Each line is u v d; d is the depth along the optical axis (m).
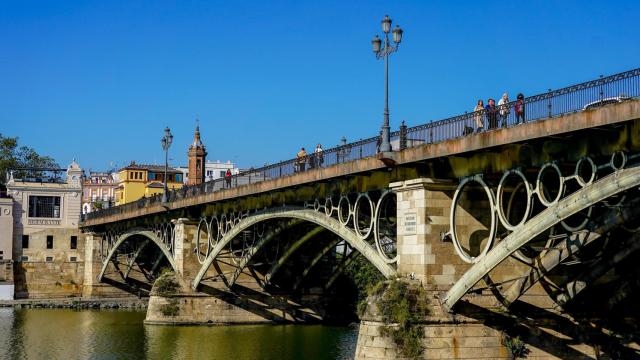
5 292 85.69
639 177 21.25
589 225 25.50
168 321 55.78
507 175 26.47
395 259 31.83
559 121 23.20
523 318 30.02
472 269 27.73
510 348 29.55
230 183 49.69
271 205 44.94
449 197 30.33
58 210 94.00
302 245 53.59
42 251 92.69
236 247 56.34
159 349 44.00
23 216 92.56
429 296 29.55
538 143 25.02
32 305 77.50
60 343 47.50
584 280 29.08
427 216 30.03
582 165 23.78
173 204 58.34
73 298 87.75
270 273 54.09
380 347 29.25
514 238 25.62
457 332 29.30
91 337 50.06
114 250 80.56
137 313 69.94
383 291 30.33
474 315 29.58
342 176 35.59
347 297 59.56
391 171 32.34
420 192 30.23
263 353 42.03
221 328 53.91
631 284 29.72
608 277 29.91
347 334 50.38
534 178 27.02
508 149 26.47
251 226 52.03
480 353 29.36
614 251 27.89
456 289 28.66
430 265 29.86
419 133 30.44
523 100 25.06
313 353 41.94
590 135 23.20
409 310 29.19
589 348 30.44
